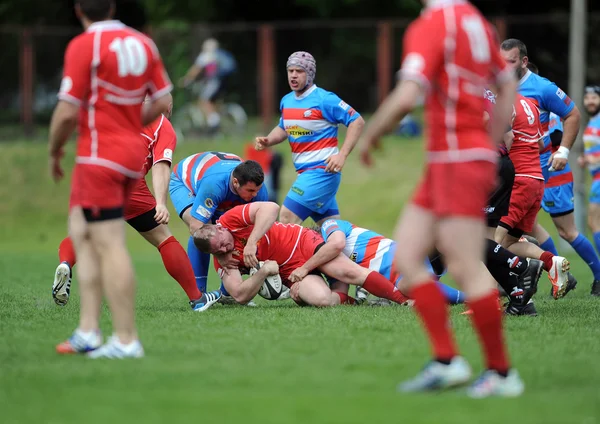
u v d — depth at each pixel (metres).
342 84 86.81
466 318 25.06
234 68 84.31
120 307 18.80
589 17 80.69
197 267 30.17
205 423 14.01
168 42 86.25
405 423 13.94
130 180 18.67
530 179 29.92
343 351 19.70
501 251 25.64
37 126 87.12
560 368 17.94
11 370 17.67
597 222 38.12
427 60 15.14
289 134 34.62
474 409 14.70
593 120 38.59
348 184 74.50
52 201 75.69
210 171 29.48
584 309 27.98
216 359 18.81
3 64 86.88
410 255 15.98
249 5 111.88
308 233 30.03
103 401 15.32
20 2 106.81
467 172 15.45
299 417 14.28
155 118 19.45
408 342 20.84
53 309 27.59
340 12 108.75
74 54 18.11
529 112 29.98
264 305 29.69
